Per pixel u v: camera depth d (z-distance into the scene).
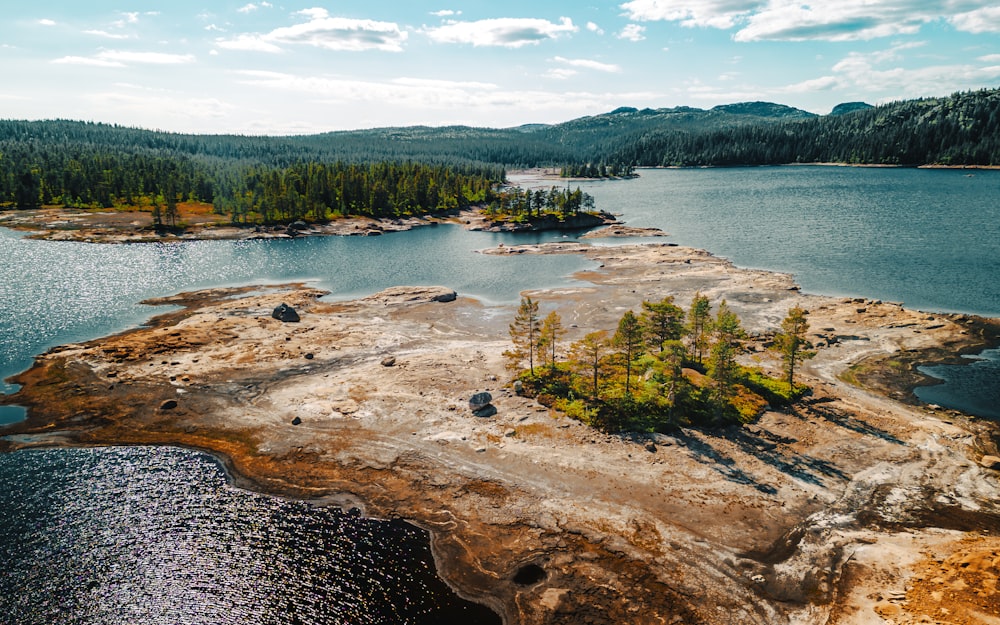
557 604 40.00
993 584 37.47
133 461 58.72
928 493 52.31
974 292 113.38
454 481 54.59
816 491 52.56
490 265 156.38
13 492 53.25
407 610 39.94
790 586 41.25
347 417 67.00
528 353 86.25
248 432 64.31
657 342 77.94
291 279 141.88
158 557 44.81
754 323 98.62
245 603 40.38
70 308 113.50
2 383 77.06
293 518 49.84
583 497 51.75
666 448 59.50
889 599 38.78
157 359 84.25
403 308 113.88
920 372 78.50
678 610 39.31
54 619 38.78
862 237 168.25
